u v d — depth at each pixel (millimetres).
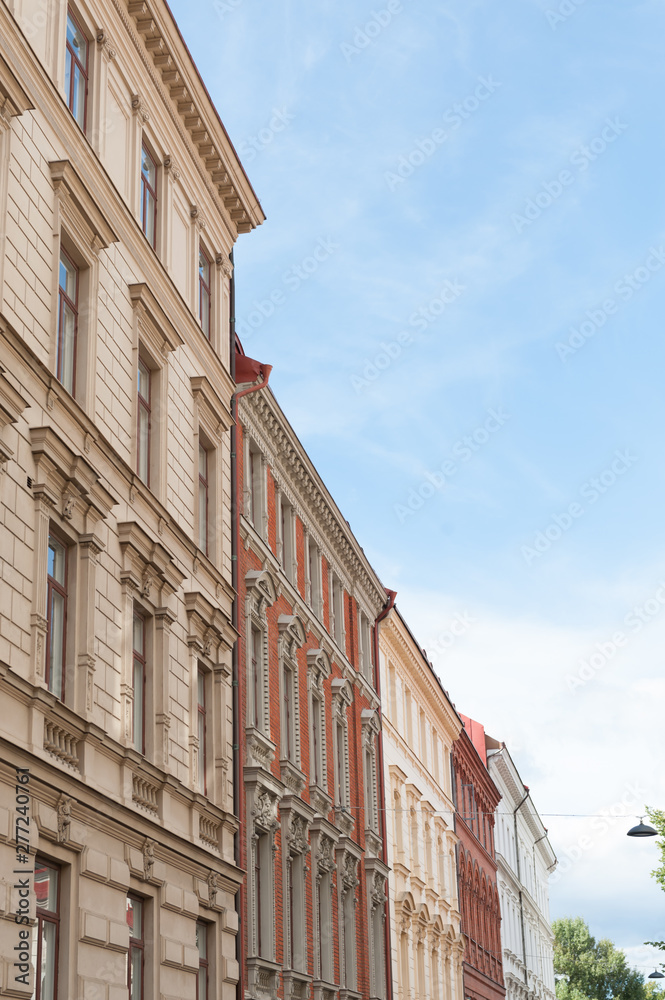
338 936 29359
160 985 17047
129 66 19750
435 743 47344
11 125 14961
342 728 32156
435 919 42094
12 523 13836
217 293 24344
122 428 17984
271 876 24484
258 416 27141
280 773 26062
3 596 13453
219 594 22281
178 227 21984
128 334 18609
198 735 20750
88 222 16984
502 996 57938
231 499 24078
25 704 13602
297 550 30172
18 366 14367
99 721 15859
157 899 17344
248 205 25203
